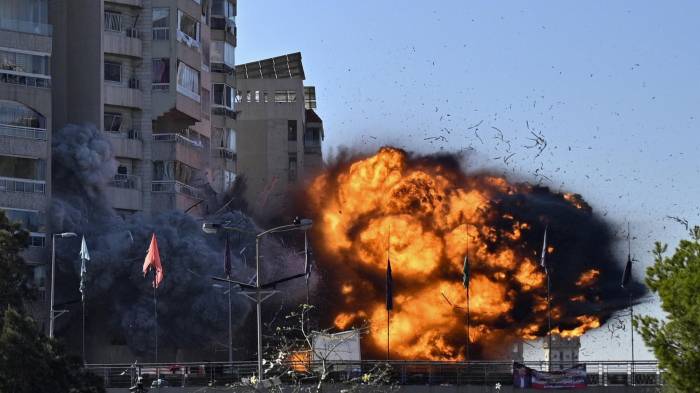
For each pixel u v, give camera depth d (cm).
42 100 14162
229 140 17225
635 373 11850
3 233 11162
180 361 14500
